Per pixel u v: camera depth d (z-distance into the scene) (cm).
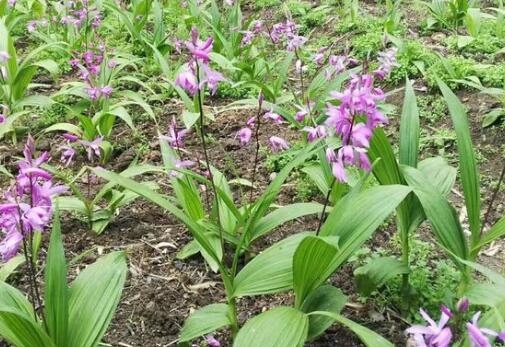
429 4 234
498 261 117
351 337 99
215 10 218
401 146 103
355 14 236
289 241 93
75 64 177
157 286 112
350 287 109
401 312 103
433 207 93
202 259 119
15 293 84
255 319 79
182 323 104
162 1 274
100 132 161
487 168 146
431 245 120
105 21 252
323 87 162
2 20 184
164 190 142
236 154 157
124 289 111
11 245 70
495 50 203
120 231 127
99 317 81
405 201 101
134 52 223
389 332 99
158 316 104
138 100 163
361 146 88
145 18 224
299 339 75
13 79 168
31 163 73
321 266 83
